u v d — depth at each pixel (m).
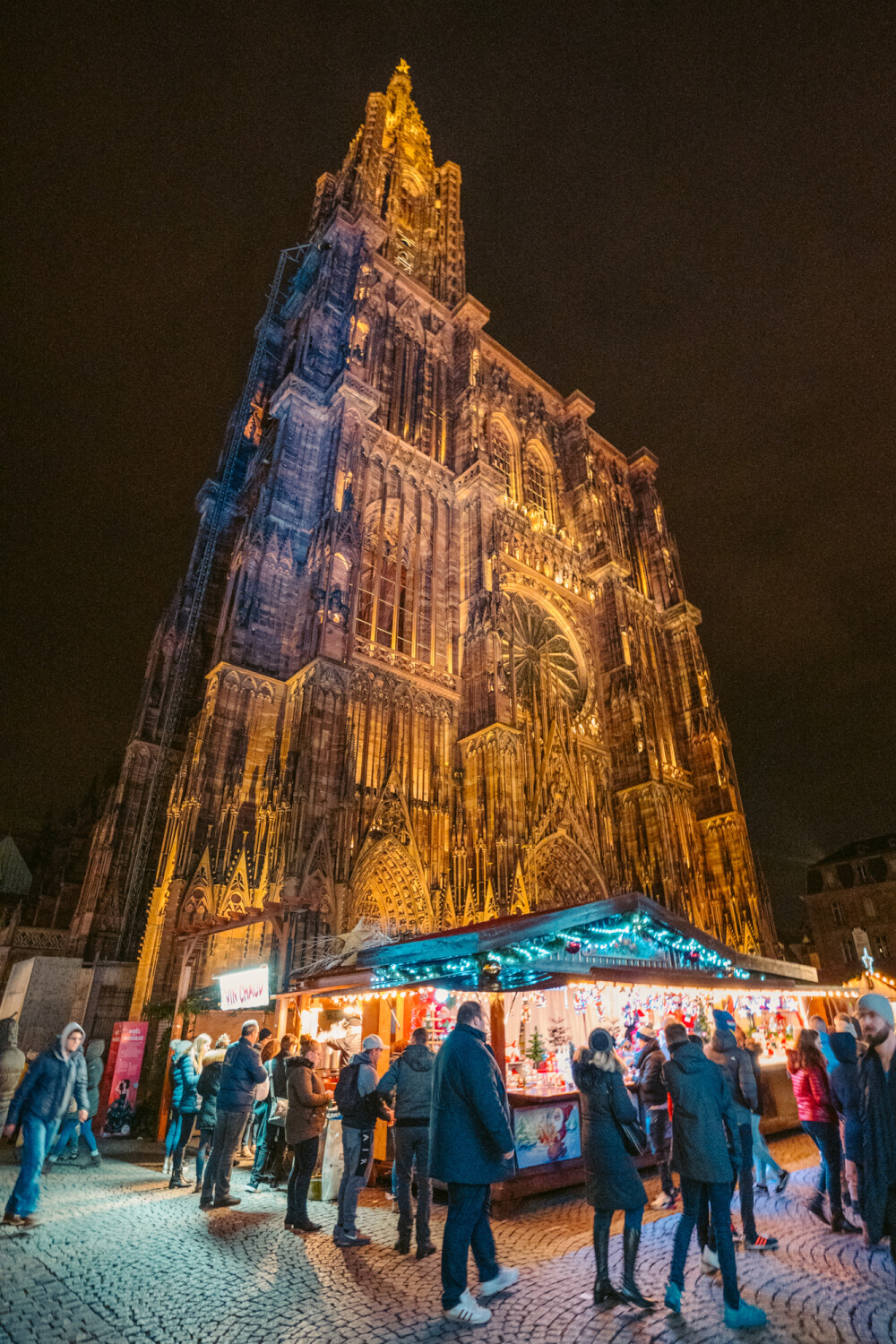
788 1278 9.48
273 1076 15.73
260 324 70.50
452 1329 8.05
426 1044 11.85
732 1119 10.79
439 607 48.34
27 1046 29.56
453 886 38.69
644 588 75.19
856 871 75.12
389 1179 15.63
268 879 31.34
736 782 63.31
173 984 29.12
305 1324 8.24
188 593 53.56
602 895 46.72
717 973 19.77
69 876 69.00
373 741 39.81
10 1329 8.07
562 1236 11.69
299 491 45.97
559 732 51.28
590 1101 9.33
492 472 53.38
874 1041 9.02
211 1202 13.44
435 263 72.88
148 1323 8.28
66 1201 14.08
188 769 36.12
